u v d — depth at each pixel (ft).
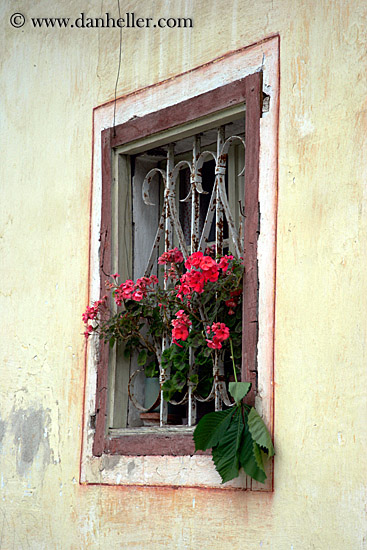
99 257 15.30
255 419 11.52
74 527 14.70
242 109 13.20
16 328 17.16
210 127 13.87
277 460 11.48
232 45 13.44
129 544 13.48
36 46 17.97
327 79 11.91
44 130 17.31
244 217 13.16
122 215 15.25
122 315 14.39
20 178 17.79
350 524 10.53
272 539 11.36
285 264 11.97
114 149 15.46
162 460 13.21
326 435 11.02
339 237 11.38
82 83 16.49
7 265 17.74
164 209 14.75
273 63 12.70
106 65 15.97
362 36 11.57
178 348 13.73
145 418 14.29
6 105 18.58
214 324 12.47
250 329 12.23
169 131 14.43
